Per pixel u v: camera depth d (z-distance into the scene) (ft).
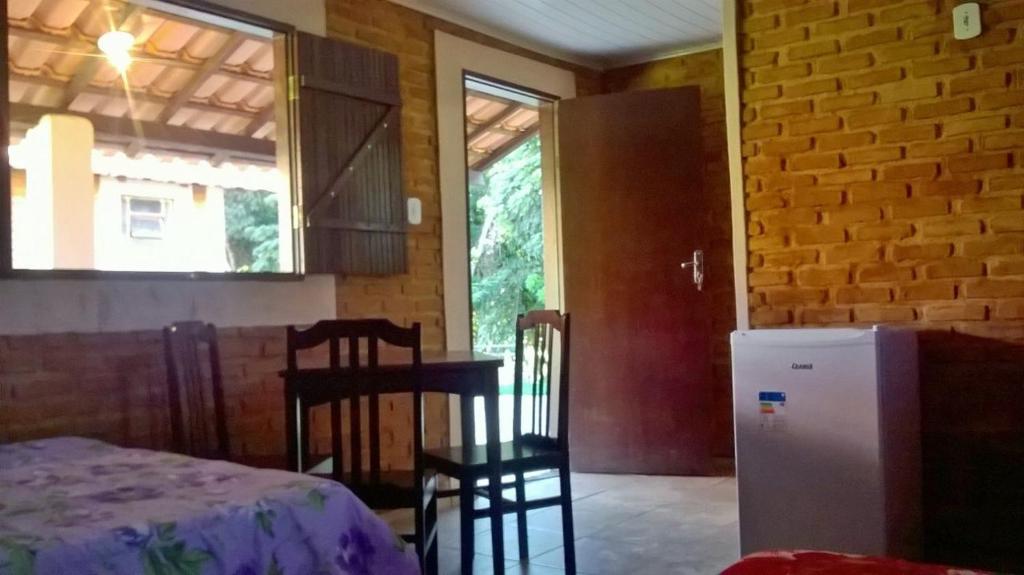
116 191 17.52
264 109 17.60
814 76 10.84
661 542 10.91
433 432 13.75
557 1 13.88
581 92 17.43
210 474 5.69
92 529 4.23
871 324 10.49
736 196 11.34
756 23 11.23
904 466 9.37
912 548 9.59
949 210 10.04
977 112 9.87
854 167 10.59
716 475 15.15
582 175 16.17
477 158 22.11
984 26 9.80
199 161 18.16
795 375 9.08
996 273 9.80
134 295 9.92
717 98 16.57
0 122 8.88
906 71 10.27
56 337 9.21
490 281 25.23
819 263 10.81
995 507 9.86
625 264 15.81
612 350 15.81
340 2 12.61
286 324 11.59
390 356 12.77
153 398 10.03
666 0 13.91
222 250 19.02
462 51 14.67
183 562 4.32
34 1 12.66
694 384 15.28
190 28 14.24
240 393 10.99
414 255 13.58
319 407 12.01
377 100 12.75
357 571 5.09
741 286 11.30
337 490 5.19
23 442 7.97
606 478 15.25
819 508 8.95
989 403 9.87
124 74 15.17
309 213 11.71
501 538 9.13
